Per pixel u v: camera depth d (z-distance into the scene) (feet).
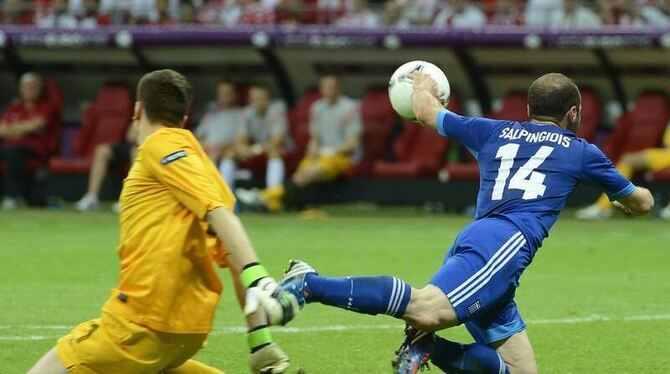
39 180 192.75
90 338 51.08
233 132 186.91
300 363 72.43
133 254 51.11
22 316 87.76
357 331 83.66
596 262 127.54
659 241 150.20
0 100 210.59
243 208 185.88
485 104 192.54
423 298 56.75
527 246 58.95
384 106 191.83
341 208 205.16
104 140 195.93
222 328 84.02
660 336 83.15
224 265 53.57
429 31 182.19
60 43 190.60
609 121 192.03
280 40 185.16
